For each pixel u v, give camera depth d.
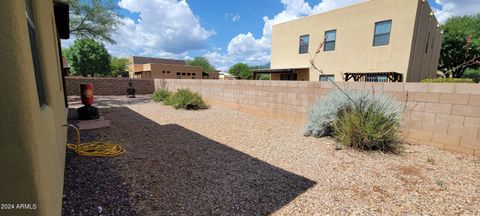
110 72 37.25
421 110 3.84
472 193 2.30
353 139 3.67
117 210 1.91
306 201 2.18
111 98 12.20
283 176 2.73
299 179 2.65
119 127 5.08
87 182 2.34
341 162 3.16
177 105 8.45
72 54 32.94
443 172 2.80
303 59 14.20
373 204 2.12
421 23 10.53
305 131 4.77
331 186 2.48
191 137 4.47
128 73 42.75
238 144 4.05
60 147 2.36
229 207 2.06
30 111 1.05
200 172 2.79
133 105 9.38
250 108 7.44
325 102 4.61
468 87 3.34
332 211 2.02
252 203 2.13
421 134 3.87
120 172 2.66
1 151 1.00
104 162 2.93
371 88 4.49
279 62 15.75
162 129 5.08
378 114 3.70
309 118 4.96
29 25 1.66
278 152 3.62
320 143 4.06
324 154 3.48
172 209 1.99
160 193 2.24
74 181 2.35
